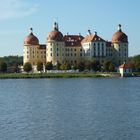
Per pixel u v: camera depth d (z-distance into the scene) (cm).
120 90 17612
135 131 7488
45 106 11431
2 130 7738
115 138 7019
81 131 7600
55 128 7919
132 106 11125
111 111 10094
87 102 12388
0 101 13112
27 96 15025
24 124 8350
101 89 18312
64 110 10462
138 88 18775
